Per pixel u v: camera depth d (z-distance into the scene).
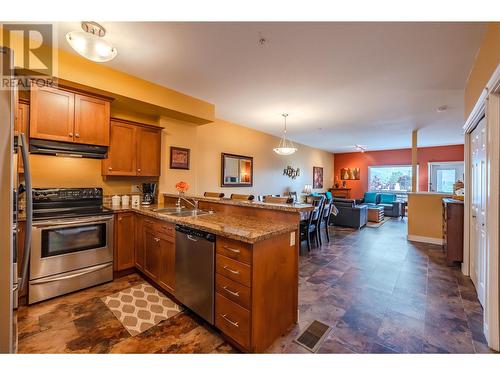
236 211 2.54
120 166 3.20
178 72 2.84
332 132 6.17
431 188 8.20
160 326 1.97
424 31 2.00
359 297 2.48
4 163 1.01
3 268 1.02
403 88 3.24
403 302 2.37
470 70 2.69
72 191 2.89
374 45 2.23
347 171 9.98
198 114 3.71
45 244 2.34
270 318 1.75
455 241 3.36
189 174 4.05
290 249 1.96
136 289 2.62
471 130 2.80
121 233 2.92
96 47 1.89
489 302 1.73
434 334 1.87
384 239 5.00
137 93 2.97
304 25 1.94
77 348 1.70
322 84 3.14
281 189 7.09
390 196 8.62
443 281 2.87
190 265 2.04
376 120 4.92
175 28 2.00
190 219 2.22
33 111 2.41
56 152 2.57
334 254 3.95
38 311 2.16
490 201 1.76
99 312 2.16
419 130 5.77
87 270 2.61
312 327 1.96
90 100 2.79
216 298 1.81
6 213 1.02
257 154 6.16
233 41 2.19
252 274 1.58
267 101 3.80
